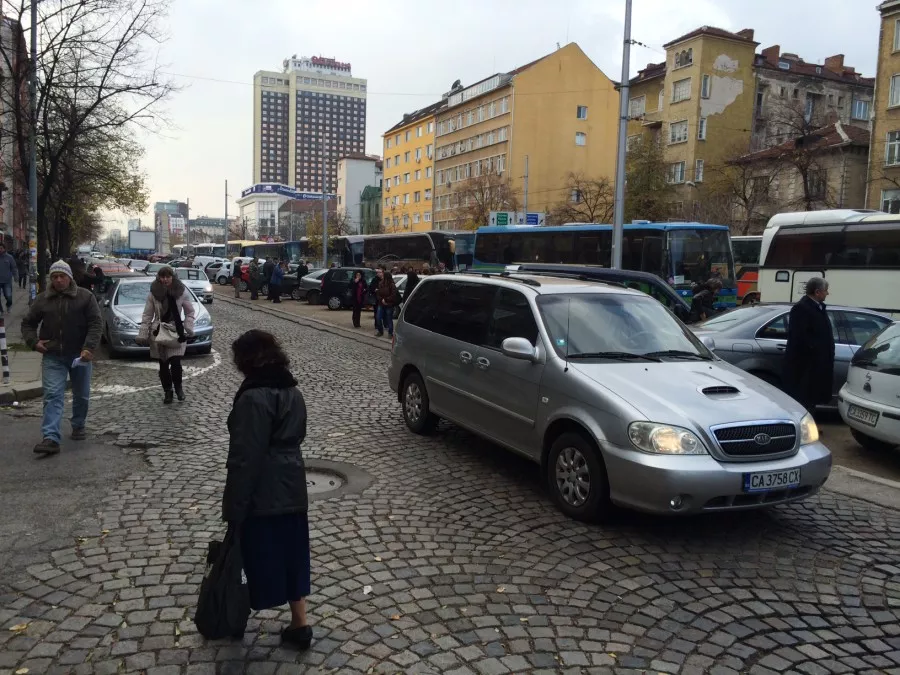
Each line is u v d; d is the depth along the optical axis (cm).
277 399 316
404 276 2431
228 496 306
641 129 5553
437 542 474
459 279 738
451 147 7519
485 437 641
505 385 606
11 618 359
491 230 2794
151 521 495
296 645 337
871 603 404
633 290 668
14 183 2805
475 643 348
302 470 325
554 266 1669
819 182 3778
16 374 1035
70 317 663
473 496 570
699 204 4562
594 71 6525
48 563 423
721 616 383
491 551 462
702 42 5122
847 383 768
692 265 2145
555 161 6431
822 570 447
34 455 655
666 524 519
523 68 6462
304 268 3158
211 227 14388
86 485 570
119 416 821
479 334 664
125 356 1341
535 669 327
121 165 2642
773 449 484
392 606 383
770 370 905
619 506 488
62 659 323
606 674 325
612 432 487
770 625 375
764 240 1873
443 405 710
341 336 1791
